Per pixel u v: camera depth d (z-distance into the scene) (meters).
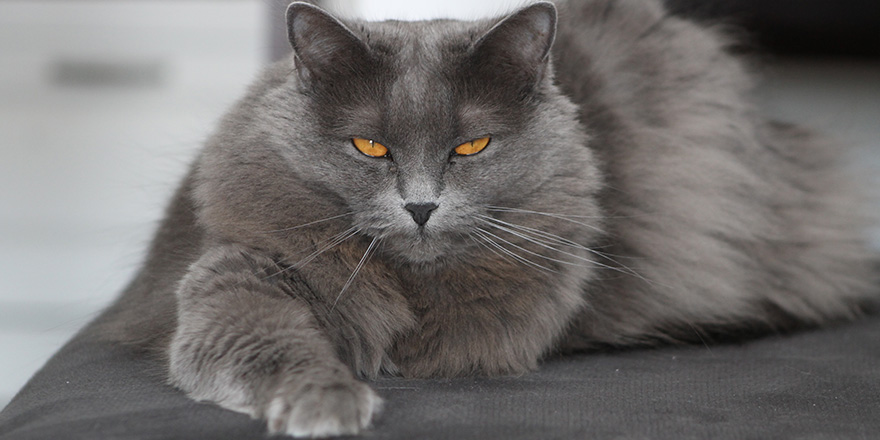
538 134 0.92
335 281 0.91
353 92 0.90
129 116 1.40
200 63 1.40
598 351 0.98
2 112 1.39
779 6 1.35
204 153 0.95
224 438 0.81
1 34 1.38
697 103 1.04
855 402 0.87
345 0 1.19
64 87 1.39
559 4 1.03
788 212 1.07
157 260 0.99
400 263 0.92
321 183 0.91
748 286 1.03
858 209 1.11
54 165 1.39
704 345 1.00
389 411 0.85
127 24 1.39
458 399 0.87
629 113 1.01
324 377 0.83
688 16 1.12
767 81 1.23
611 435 0.82
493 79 0.91
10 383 1.36
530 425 0.83
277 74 0.95
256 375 0.85
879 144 1.37
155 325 0.94
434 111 0.90
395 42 0.92
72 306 1.38
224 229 0.92
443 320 0.92
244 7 1.39
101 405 0.85
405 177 0.90
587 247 0.95
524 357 0.93
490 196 0.92
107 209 1.40
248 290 0.89
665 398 0.87
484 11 1.18
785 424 0.84
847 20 1.37
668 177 1.01
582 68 1.01
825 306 1.06
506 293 0.93
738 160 1.04
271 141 0.92
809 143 1.11
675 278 1.00
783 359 0.95
